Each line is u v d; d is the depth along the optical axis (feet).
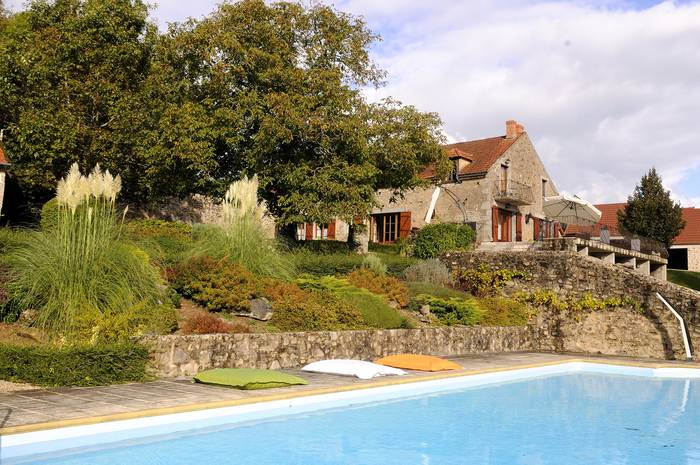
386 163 68.69
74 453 18.48
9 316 29.55
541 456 20.36
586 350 56.85
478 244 74.79
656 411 29.07
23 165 60.03
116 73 64.13
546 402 30.96
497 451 20.86
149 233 48.60
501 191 98.32
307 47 65.16
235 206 42.52
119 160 62.44
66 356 26.50
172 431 21.72
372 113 68.23
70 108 59.93
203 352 31.78
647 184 122.52
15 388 25.49
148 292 32.50
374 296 46.55
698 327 52.08
